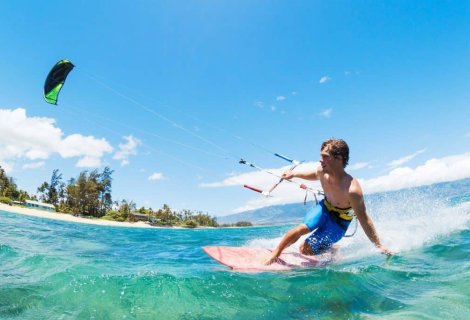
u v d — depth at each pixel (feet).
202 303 8.23
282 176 17.97
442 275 9.94
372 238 13.69
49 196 226.58
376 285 9.38
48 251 18.02
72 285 9.36
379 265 11.64
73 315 7.48
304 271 11.50
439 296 8.10
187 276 10.80
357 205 13.58
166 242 28.84
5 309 7.80
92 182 216.54
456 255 12.46
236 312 7.71
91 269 12.53
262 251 15.34
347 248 15.69
